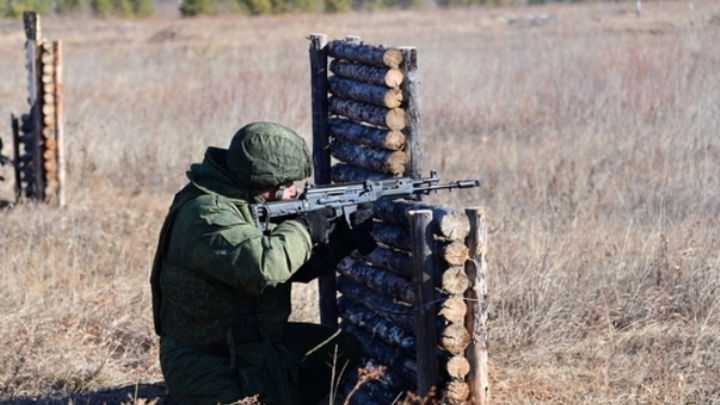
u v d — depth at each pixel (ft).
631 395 42.88
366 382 41.34
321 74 44.80
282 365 36.78
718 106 99.60
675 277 53.52
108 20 356.18
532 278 52.26
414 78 40.29
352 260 42.39
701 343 47.91
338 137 44.57
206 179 35.76
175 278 36.06
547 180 79.82
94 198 85.56
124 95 135.13
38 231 71.77
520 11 322.96
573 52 154.10
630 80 120.26
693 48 137.08
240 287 35.01
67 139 100.07
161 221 77.25
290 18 324.60
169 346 36.91
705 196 71.92
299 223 35.14
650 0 277.85
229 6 364.58
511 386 44.52
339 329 39.75
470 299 36.35
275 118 109.70
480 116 111.65
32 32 82.94
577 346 48.26
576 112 109.29
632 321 50.65
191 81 150.82
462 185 38.75
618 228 65.57
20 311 52.70
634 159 86.79
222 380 36.06
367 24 293.84
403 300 38.37
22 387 45.34
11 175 96.99
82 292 56.03
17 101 138.10
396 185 37.83
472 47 185.37
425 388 36.68
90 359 48.26
